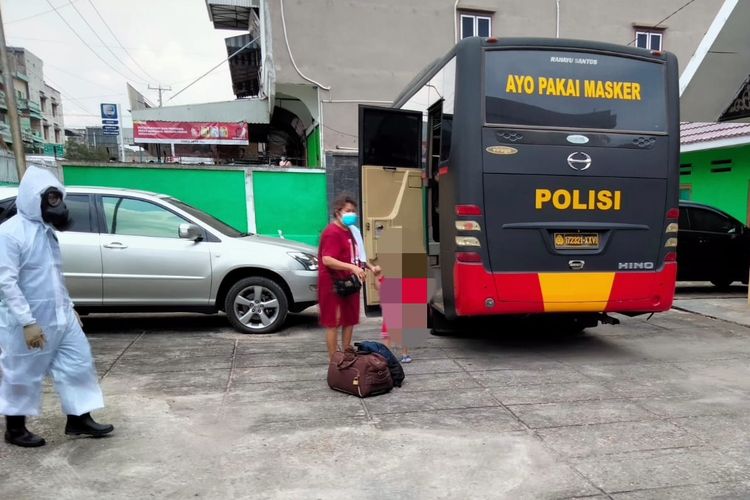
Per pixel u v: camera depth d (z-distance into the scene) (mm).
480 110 5207
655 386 5008
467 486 3219
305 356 5902
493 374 5332
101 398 3828
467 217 5230
